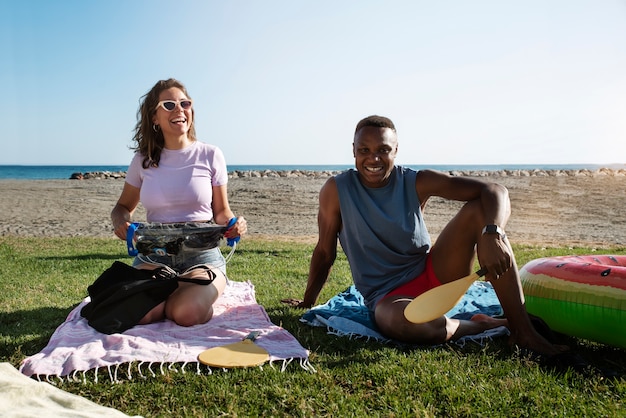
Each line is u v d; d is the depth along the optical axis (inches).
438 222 510.3
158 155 149.7
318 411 89.4
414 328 118.8
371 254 135.3
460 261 127.4
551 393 94.7
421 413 87.7
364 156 128.9
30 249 314.8
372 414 88.6
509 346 119.6
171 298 134.7
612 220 547.5
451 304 112.8
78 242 354.0
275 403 93.0
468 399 93.0
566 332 126.6
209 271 140.8
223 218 158.6
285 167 6195.9
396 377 102.0
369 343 124.9
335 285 202.8
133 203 157.2
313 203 735.7
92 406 87.0
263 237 403.2
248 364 106.9
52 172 3619.6
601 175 1667.1
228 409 89.9
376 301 132.3
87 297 170.4
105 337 120.0
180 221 150.0
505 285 117.3
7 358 115.1
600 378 99.7
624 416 86.0
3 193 978.1
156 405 92.4
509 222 528.1
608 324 114.3
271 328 131.0
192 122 155.8
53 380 101.8
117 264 136.4
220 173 156.1
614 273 117.1
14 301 170.7
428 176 132.9
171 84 149.1
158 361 107.7
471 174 1641.2
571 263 128.2
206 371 106.7
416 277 133.5
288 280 214.2
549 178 1451.8
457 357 113.3
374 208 132.1
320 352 119.5
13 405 85.3
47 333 133.9
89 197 889.5
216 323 136.3
